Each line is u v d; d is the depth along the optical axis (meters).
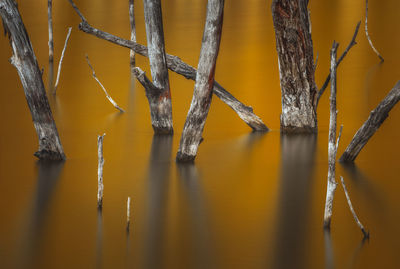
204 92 20.39
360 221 15.66
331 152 14.80
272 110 28.67
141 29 53.28
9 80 36.84
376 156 21.22
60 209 16.97
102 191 17.14
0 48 47.00
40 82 20.66
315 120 24.48
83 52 45.72
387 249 13.97
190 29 53.81
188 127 21.03
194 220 16.09
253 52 44.09
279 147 22.88
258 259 13.61
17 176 19.84
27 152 22.77
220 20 18.83
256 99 30.83
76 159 21.83
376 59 39.41
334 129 14.51
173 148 23.16
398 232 14.93
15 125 27.16
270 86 33.69
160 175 19.94
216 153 22.38
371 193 17.58
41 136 21.44
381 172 19.44
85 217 16.36
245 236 14.89
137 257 13.82
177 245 14.44
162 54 23.81
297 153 22.08
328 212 15.20
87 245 14.52
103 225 15.80
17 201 17.59
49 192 18.36
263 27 54.81
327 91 31.95
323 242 14.45
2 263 13.62
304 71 23.52
